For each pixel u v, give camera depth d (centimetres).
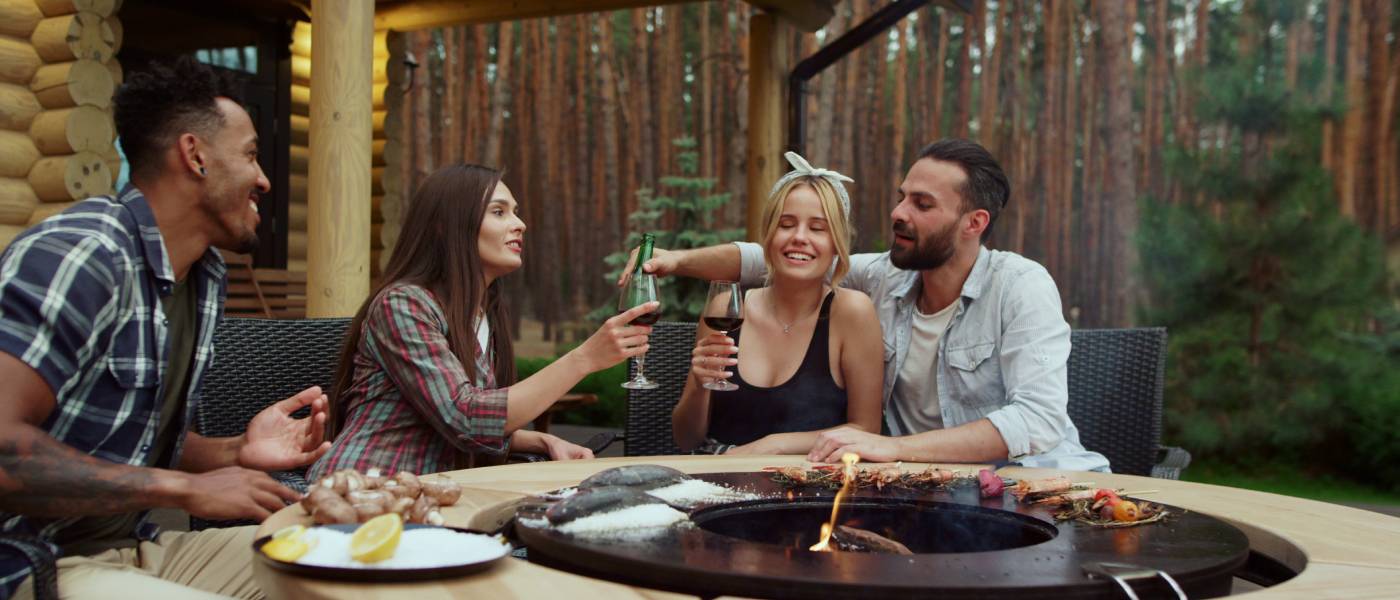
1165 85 930
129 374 155
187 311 176
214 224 170
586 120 1166
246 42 720
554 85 1173
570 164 1175
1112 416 299
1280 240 619
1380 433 601
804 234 251
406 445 219
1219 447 645
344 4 407
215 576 172
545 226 1182
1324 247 620
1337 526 146
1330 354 618
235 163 168
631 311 208
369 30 416
